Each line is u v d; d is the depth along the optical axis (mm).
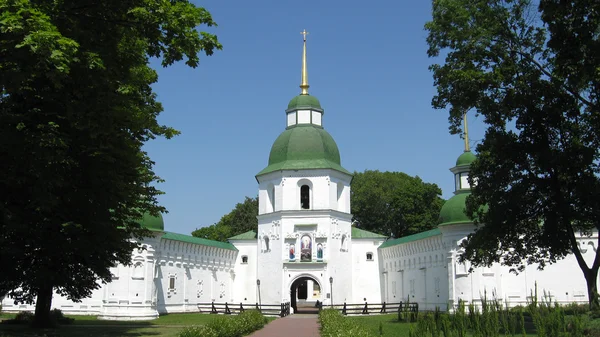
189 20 22422
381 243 71500
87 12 22438
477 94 32688
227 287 70938
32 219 24438
